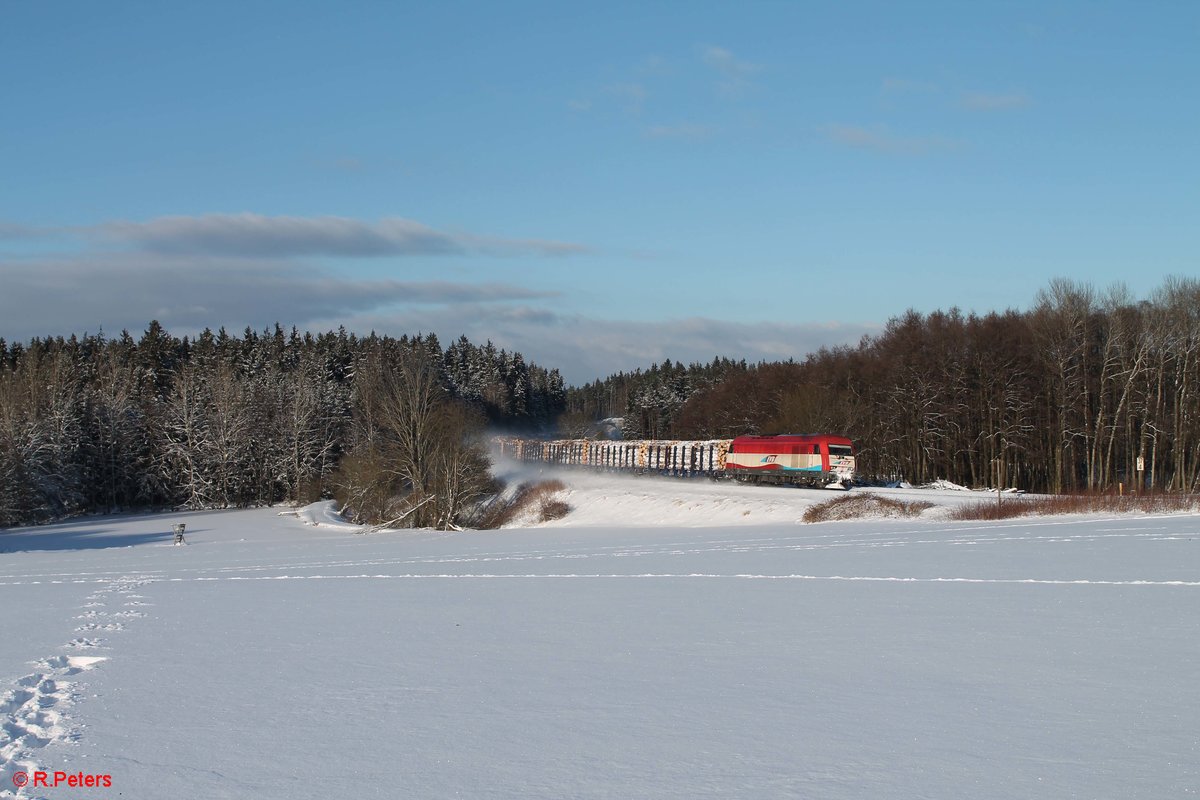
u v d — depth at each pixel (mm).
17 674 16969
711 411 122000
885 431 89625
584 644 19250
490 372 176875
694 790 10711
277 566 41375
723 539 43969
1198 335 79438
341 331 172375
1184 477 79250
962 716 13523
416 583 31453
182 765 11719
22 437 90625
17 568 45875
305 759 11945
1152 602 22516
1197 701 14125
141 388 126375
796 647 18453
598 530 56844
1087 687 15008
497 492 82688
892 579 27562
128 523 85625
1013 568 28875
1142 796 10438
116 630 22281
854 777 11086
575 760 11812
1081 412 82000
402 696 15125
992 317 88688
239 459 104562
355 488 77875
